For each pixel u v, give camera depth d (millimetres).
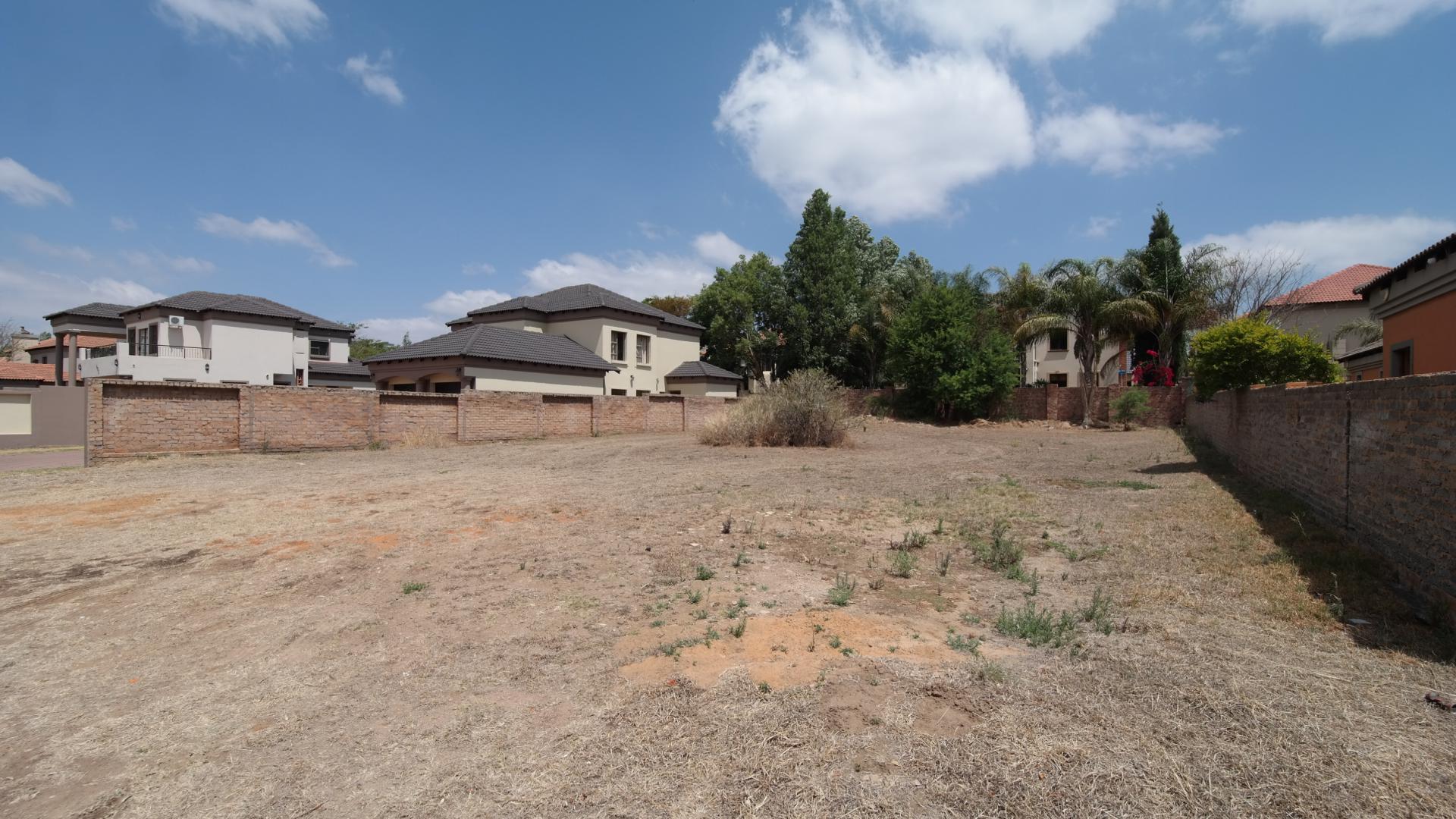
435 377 24875
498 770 2664
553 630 4227
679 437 22750
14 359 49594
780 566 5699
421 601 4852
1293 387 8242
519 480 11141
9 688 3555
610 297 33125
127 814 2475
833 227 36312
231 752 2885
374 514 8070
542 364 25891
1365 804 2281
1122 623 4148
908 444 19125
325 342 39375
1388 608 4223
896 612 4484
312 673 3670
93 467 12625
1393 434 4949
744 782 2514
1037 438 21953
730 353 39781
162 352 28172
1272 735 2734
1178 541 6285
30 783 2689
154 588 5223
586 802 2436
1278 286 27578
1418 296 11555
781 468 13016
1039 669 3451
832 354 36844
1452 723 2811
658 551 6219
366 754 2832
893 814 2299
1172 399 26609
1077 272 27516
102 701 3381
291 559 6051
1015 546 6152
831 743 2750
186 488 10188
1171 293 27906
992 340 29281
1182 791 2371
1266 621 4125
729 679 3371
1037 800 2348
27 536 6945
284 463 13719
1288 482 8320
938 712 3000
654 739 2840
